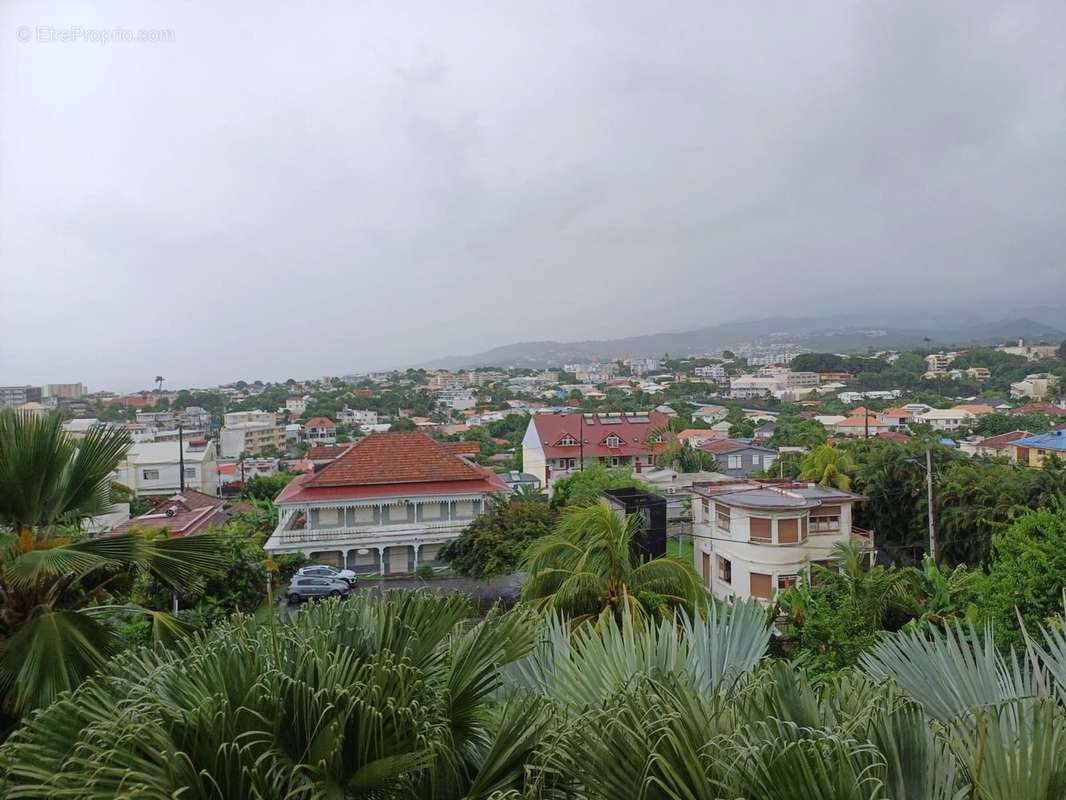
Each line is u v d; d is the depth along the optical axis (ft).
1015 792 11.10
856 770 11.14
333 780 13.20
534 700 15.62
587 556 38.24
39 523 27.50
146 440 242.99
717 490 82.02
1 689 24.00
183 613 53.21
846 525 75.36
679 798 11.30
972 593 49.52
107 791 12.02
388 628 16.66
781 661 13.71
